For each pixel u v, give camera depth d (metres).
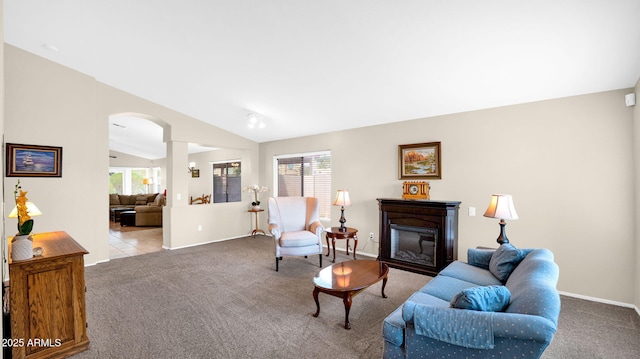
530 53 2.49
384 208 4.12
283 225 4.56
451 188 3.87
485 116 3.62
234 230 6.18
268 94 4.04
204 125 5.57
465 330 1.47
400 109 3.98
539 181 3.24
